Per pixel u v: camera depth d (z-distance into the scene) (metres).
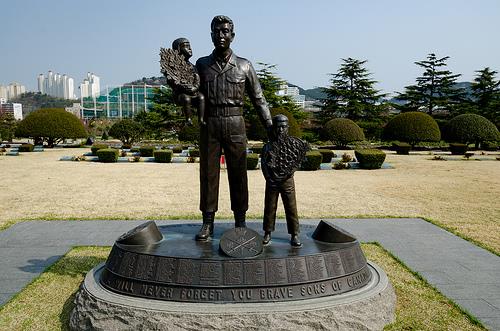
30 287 5.10
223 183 13.91
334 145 33.34
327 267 4.19
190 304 3.83
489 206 10.32
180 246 4.48
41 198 11.00
